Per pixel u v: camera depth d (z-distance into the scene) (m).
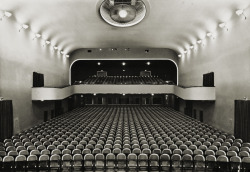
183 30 17.72
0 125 11.23
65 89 20.94
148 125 15.06
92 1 12.62
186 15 14.39
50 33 17.75
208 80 16.86
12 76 13.03
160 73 34.34
